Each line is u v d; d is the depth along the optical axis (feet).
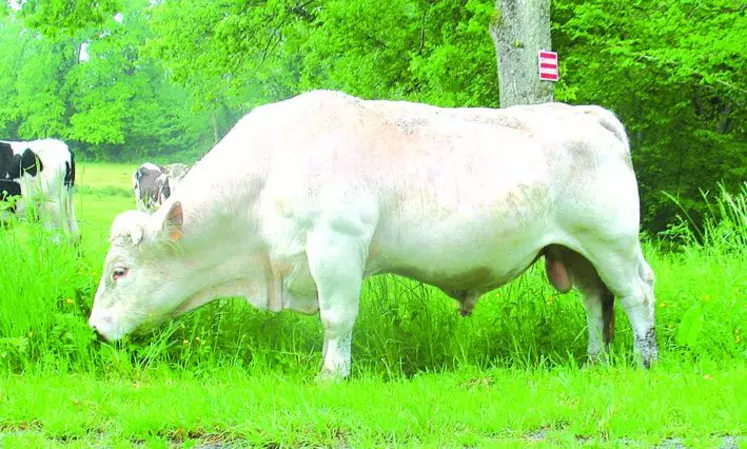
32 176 46.83
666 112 51.08
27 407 16.61
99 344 21.30
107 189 92.79
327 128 20.08
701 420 15.24
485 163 20.53
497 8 38.55
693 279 25.25
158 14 70.28
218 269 21.04
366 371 20.39
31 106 222.07
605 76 49.60
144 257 20.79
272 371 20.31
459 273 21.03
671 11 42.27
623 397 16.56
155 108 218.18
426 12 55.47
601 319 22.45
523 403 16.40
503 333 23.08
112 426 15.83
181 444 14.96
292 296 20.94
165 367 20.40
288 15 62.85
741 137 52.85
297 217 19.70
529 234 20.88
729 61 41.98
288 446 14.42
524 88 37.93
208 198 20.47
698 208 50.01
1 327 21.30
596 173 21.15
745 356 20.39
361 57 59.67
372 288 23.59
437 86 52.95
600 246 21.30
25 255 22.89
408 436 14.83
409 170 20.21
